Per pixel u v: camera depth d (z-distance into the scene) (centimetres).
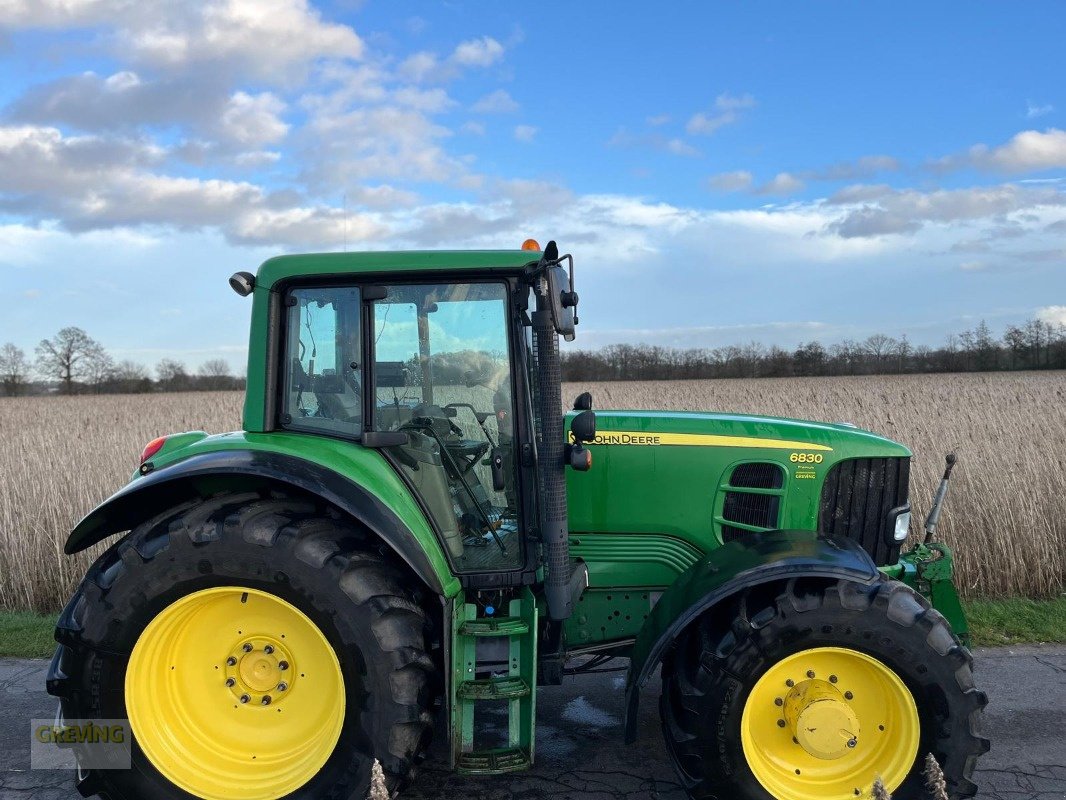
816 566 303
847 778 307
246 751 319
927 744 297
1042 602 619
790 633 296
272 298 341
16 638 548
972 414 1074
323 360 343
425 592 331
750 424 394
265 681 320
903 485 396
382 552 322
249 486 331
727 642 302
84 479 801
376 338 340
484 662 329
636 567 384
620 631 387
